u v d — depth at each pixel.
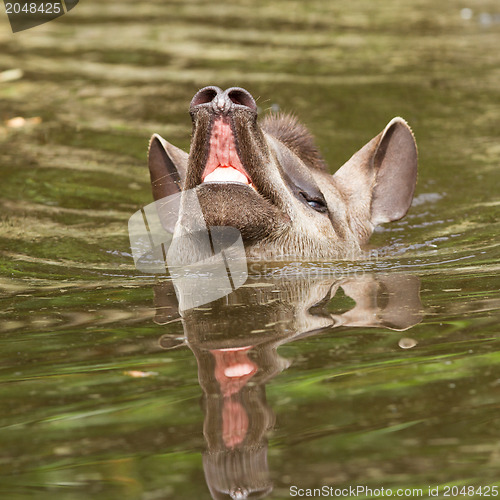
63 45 39.06
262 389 9.59
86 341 11.42
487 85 31.23
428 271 14.86
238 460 8.08
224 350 10.87
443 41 38.44
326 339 11.18
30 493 7.66
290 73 32.88
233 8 47.84
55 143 26.08
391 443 8.29
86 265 16.20
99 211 20.56
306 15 45.44
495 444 8.20
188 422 8.84
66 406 9.37
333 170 22.83
